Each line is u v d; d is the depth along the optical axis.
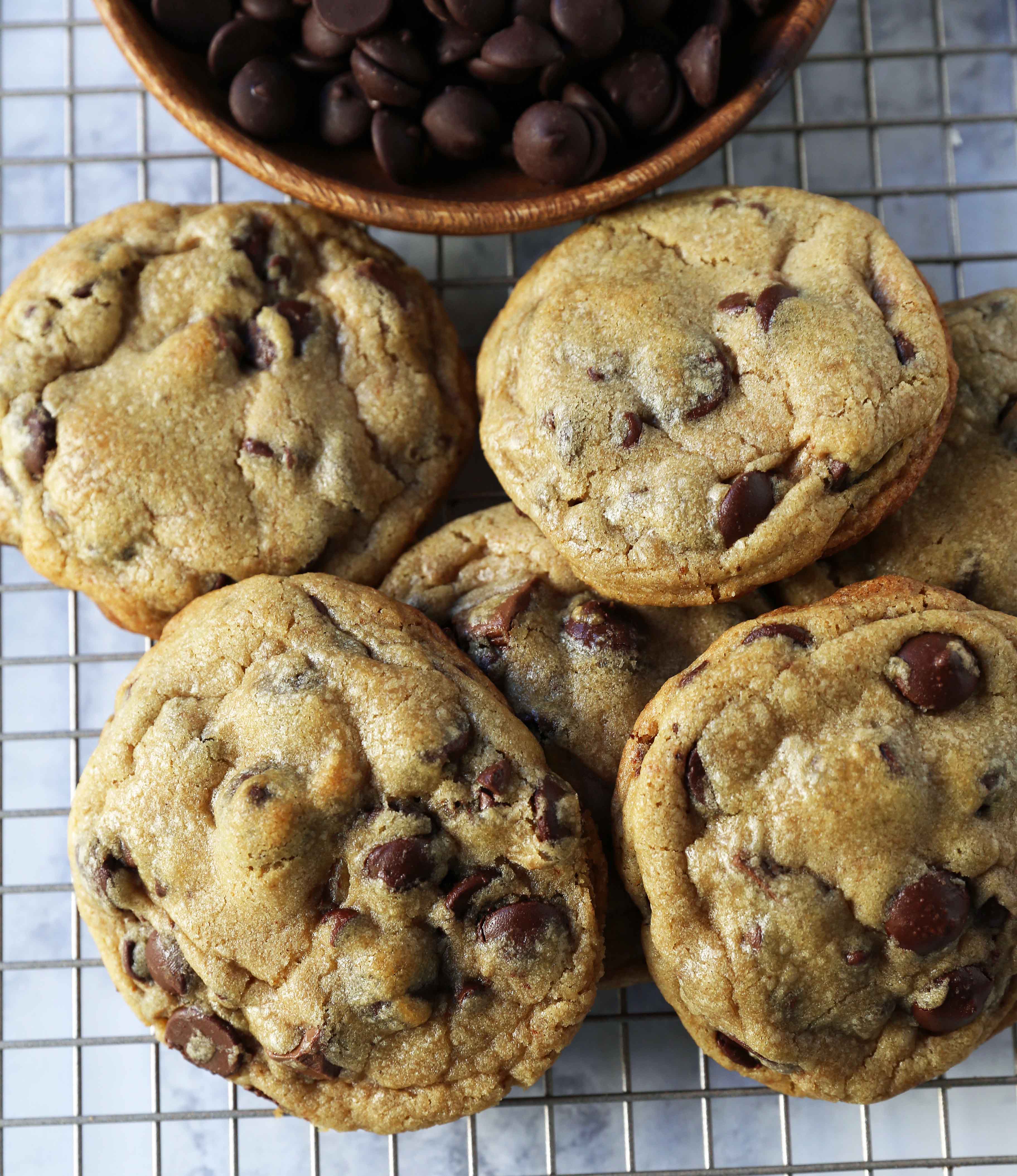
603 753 0.47
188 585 0.48
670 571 0.46
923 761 0.44
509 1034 0.45
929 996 0.44
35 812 0.52
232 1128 0.51
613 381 0.46
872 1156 0.51
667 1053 0.51
